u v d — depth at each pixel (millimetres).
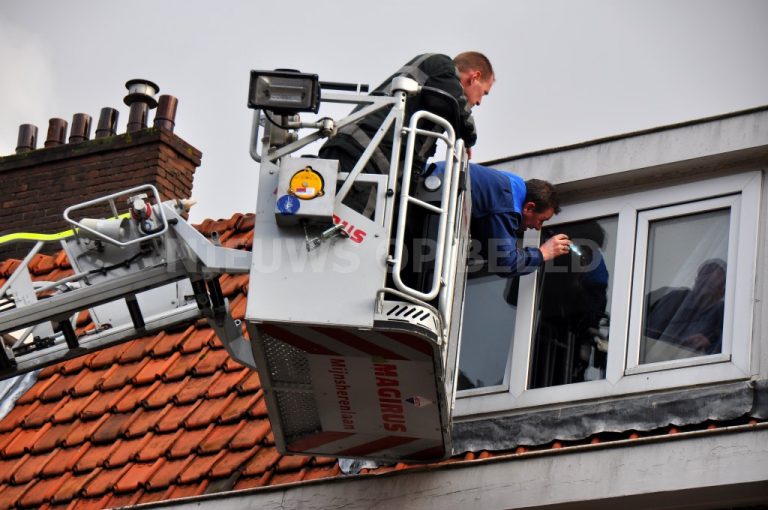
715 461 8812
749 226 10297
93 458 12570
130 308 11031
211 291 10734
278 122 9734
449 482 9656
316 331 9391
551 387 10586
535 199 10820
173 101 18688
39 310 10703
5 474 12852
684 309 10391
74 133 19156
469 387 10969
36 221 18609
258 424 12070
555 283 11023
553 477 9281
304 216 9250
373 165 9750
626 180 10938
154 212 10375
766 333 9836
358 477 9977
